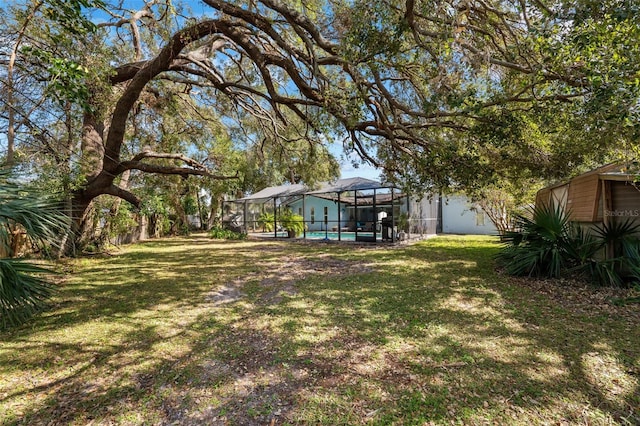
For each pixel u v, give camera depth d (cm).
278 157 1356
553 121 486
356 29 473
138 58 945
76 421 231
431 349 331
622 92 320
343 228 2289
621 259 556
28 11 561
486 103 468
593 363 296
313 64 593
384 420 225
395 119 662
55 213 479
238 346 351
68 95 406
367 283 628
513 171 688
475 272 712
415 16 462
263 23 627
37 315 459
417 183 719
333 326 403
